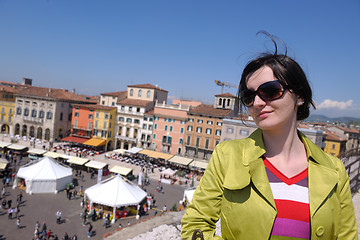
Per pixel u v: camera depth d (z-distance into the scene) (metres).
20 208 28.11
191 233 1.46
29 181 32.41
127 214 28.25
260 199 1.30
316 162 1.43
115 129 64.50
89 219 26.92
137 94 68.06
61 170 35.41
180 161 50.06
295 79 1.33
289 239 1.25
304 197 1.33
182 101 73.56
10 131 70.94
